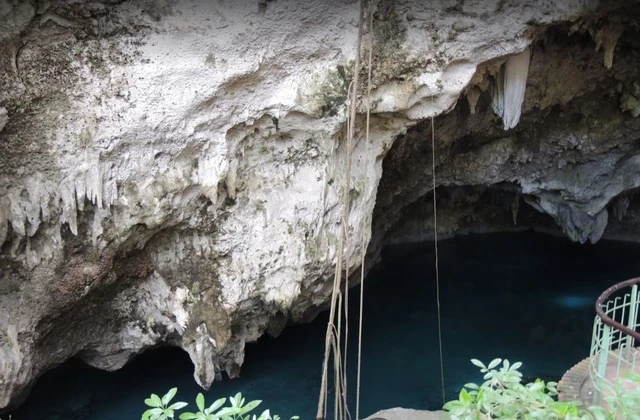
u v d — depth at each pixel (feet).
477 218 43.42
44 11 15.96
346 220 12.09
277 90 18.86
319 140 20.33
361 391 25.72
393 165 31.01
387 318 33.06
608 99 31.12
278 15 17.57
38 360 19.45
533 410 10.18
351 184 21.47
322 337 29.81
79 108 17.10
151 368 24.91
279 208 20.65
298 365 27.25
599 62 27.68
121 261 19.77
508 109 23.81
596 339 16.38
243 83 18.22
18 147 16.89
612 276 38.37
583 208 36.68
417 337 31.04
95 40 16.79
